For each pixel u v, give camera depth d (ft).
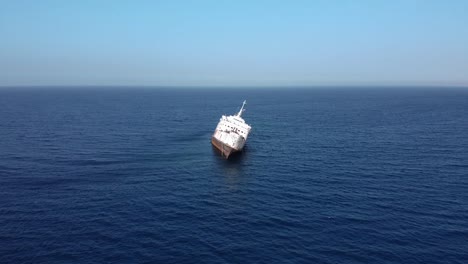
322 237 167.02
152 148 350.84
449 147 362.12
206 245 158.92
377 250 155.84
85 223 177.68
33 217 182.91
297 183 246.06
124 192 222.48
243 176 262.26
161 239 163.63
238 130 338.54
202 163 297.33
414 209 199.52
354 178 256.73
